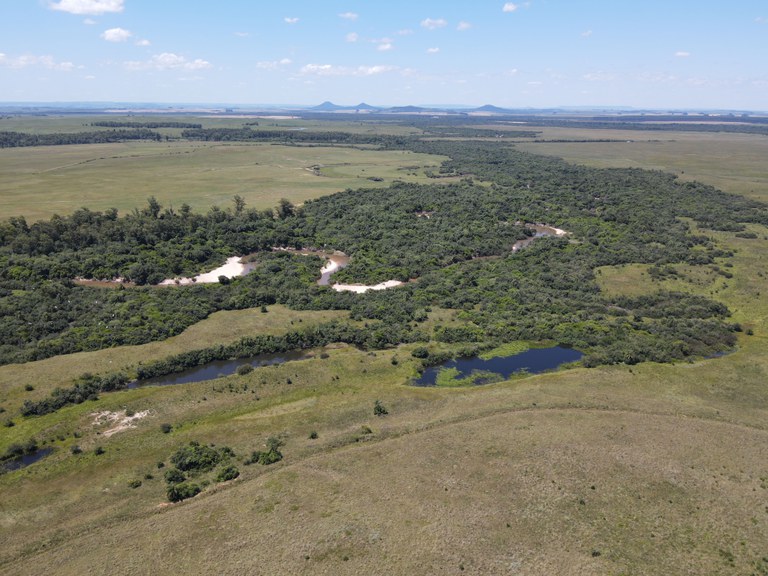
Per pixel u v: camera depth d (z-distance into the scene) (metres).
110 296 91.44
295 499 45.44
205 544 40.56
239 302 91.69
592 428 55.31
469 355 75.31
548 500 44.62
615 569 37.59
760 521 42.09
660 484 46.47
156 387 66.38
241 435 56.28
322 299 93.50
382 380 69.00
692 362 72.56
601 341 78.06
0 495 47.97
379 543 40.00
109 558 39.56
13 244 105.88
